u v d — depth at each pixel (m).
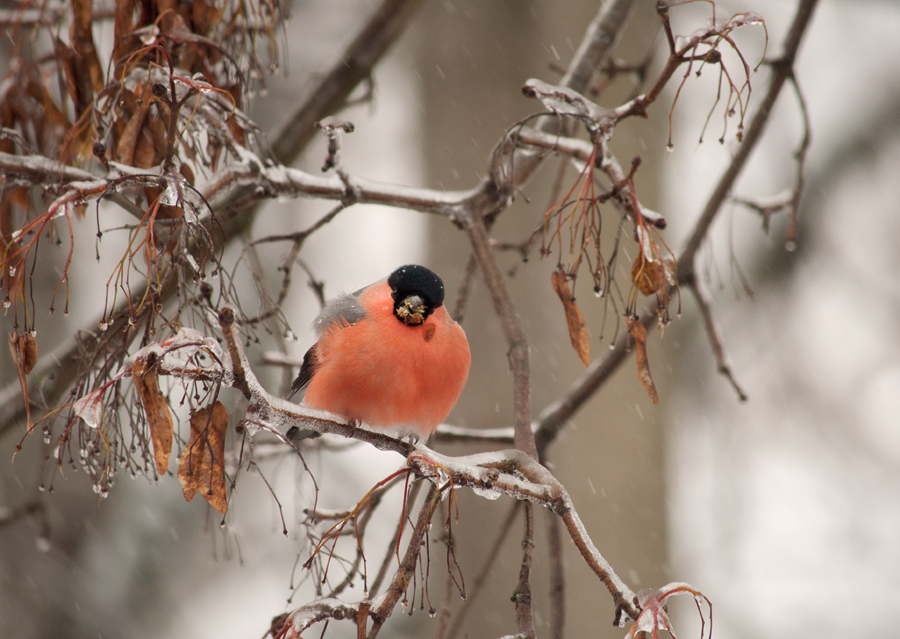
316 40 17.44
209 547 17.03
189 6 6.79
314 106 9.61
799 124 17.44
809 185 17.09
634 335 5.39
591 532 11.18
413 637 13.23
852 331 17.77
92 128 6.69
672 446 12.92
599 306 10.99
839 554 16.97
